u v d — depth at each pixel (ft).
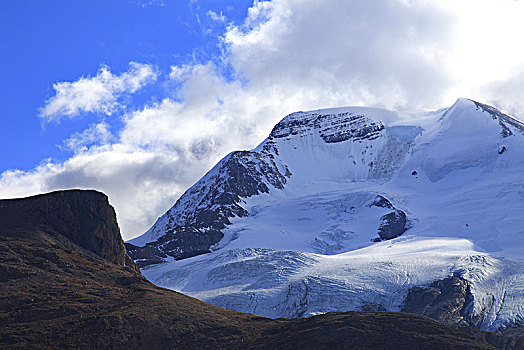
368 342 315.78
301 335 327.26
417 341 315.17
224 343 333.62
